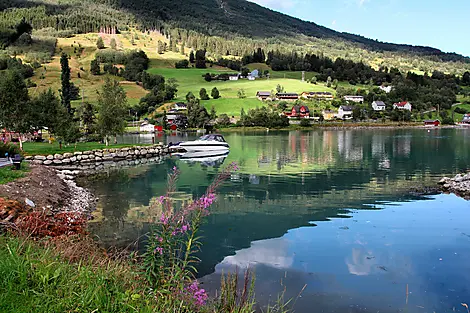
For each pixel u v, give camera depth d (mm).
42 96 63812
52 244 8398
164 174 32250
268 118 133500
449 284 10836
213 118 134875
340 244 14141
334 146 61406
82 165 40312
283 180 28484
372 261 12531
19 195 16500
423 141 71938
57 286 5895
